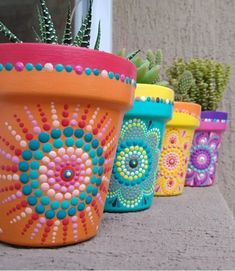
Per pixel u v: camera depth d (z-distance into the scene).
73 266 0.30
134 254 0.33
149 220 0.45
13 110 0.32
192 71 0.76
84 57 0.32
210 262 0.31
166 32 0.90
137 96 0.48
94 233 0.37
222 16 0.91
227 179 0.89
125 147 0.49
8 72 0.31
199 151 0.73
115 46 0.90
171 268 0.30
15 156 0.33
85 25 0.39
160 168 0.61
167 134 0.61
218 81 0.77
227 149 0.89
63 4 0.72
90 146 0.34
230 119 0.89
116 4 0.90
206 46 0.90
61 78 0.31
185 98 0.71
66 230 0.34
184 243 0.36
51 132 0.33
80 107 0.33
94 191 0.36
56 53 0.31
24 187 0.33
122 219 0.45
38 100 0.32
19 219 0.33
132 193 0.49
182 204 0.55
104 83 0.33
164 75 0.87
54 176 0.33
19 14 0.75
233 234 0.40
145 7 0.89
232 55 0.90
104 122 0.35
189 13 0.90
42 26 0.40
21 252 0.33
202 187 0.73
